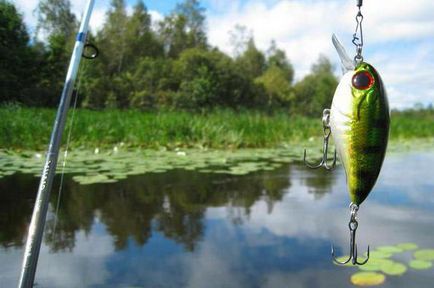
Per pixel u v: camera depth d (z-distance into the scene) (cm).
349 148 137
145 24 4209
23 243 291
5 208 375
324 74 4947
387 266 247
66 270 248
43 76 2055
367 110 133
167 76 3309
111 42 3616
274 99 4219
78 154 704
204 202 405
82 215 360
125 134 837
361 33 142
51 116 986
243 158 716
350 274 239
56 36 2038
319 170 595
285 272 244
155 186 474
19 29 1855
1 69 1848
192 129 866
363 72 134
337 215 359
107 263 259
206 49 4903
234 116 1228
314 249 279
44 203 170
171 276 239
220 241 296
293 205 395
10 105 1295
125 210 375
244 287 224
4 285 228
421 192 446
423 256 261
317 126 1307
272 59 5944
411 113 2931
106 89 2678
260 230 319
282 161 690
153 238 302
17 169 544
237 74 3581
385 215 358
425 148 1009
